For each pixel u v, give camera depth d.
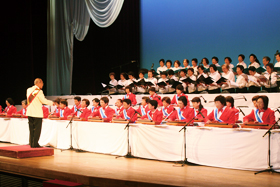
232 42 10.77
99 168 5.01
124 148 6.07
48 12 12.09
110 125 6.28
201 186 3.90
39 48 12.12
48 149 6.22
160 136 5.62
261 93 7.05
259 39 10.23
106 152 6.31
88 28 12.50
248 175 4.48
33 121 6.37
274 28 9.96
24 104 9.12
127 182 4.21
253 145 4.71
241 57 9.10
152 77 9.31
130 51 13.07
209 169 4.91
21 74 11.39
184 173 4.64
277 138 4.55
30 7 11.56
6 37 10.98
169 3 12.26
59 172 4.79
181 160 5.36
